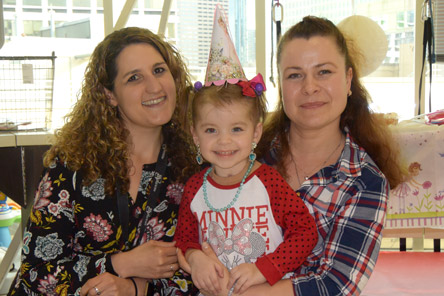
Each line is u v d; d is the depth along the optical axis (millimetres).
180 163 1463
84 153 1362
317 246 1324
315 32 1344
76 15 3094
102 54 1397
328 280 1203
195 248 1329
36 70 2543
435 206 1890
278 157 1479
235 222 1301
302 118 1352
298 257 1228
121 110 1423
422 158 1879
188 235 1374
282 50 1398
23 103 2547
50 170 1376
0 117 2521
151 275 1308
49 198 1352
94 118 1399
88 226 1364
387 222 1911
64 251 1362
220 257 1303
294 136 1467
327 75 1335
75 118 1440
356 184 1308
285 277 1311
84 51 3109
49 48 3100
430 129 1878
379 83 2924
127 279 1324
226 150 1305
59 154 1391
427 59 2719
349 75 1426
